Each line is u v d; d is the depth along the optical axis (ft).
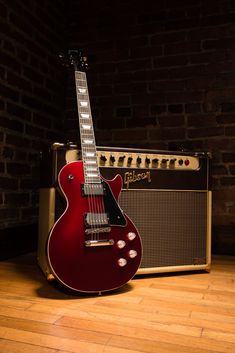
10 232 7.35
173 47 8.70
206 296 5.02
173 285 5.56
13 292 5.08
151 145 8.76
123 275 5.08
